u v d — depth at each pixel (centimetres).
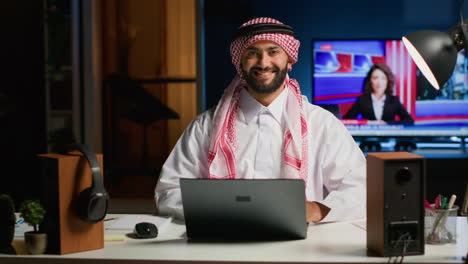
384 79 550
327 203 207
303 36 572
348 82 555
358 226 201
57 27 517
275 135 235
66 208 168
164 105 541
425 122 550
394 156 166
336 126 238
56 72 521
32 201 169
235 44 228
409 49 190
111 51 541
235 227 180
